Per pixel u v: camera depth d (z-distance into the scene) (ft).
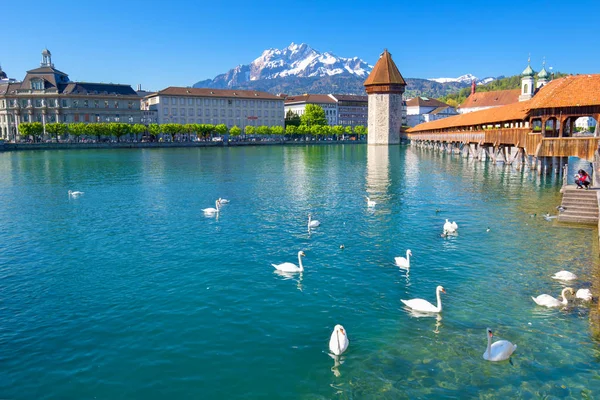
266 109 634.84
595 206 87.40
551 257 66.54
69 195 136.36
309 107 653.71
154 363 40.29
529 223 88.33
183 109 572.51
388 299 53.06
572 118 155.33
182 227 91.30
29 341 44.39
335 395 35.47
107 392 36.35
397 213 102.27
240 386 36.83
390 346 42.29
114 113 529.86
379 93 532.73
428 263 65.62
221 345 43.19
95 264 67.87
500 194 125.08
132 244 78.84
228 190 145.38
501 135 199.82
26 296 55.88
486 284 56.85
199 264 67.10
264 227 90.27
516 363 39.06
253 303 52.54
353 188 146.61
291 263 66.80
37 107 494.59
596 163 108.27
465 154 282.36
